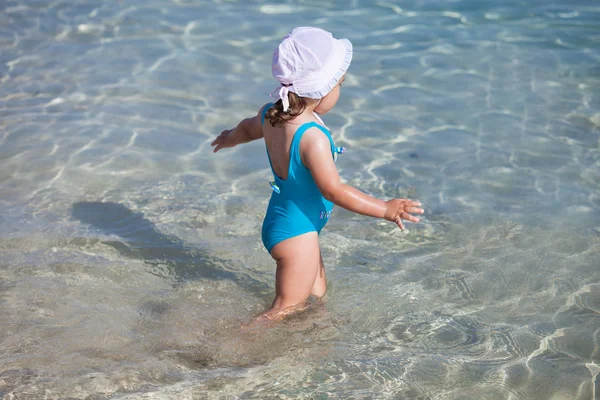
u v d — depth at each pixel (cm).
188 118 805
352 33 1023
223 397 412
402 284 536
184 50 973
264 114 499
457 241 593
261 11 1107
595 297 518
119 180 686
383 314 500
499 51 970
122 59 945
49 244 582
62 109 820
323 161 447
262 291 532
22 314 485
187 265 562
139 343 459
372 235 604
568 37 1008
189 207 644
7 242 581
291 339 468
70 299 508
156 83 884
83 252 573
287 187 474
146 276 545
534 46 982
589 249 577
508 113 811
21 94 852
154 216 630
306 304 499
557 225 611
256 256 577
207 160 725
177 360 444
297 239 477
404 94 857
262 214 636
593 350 462
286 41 448
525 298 520
